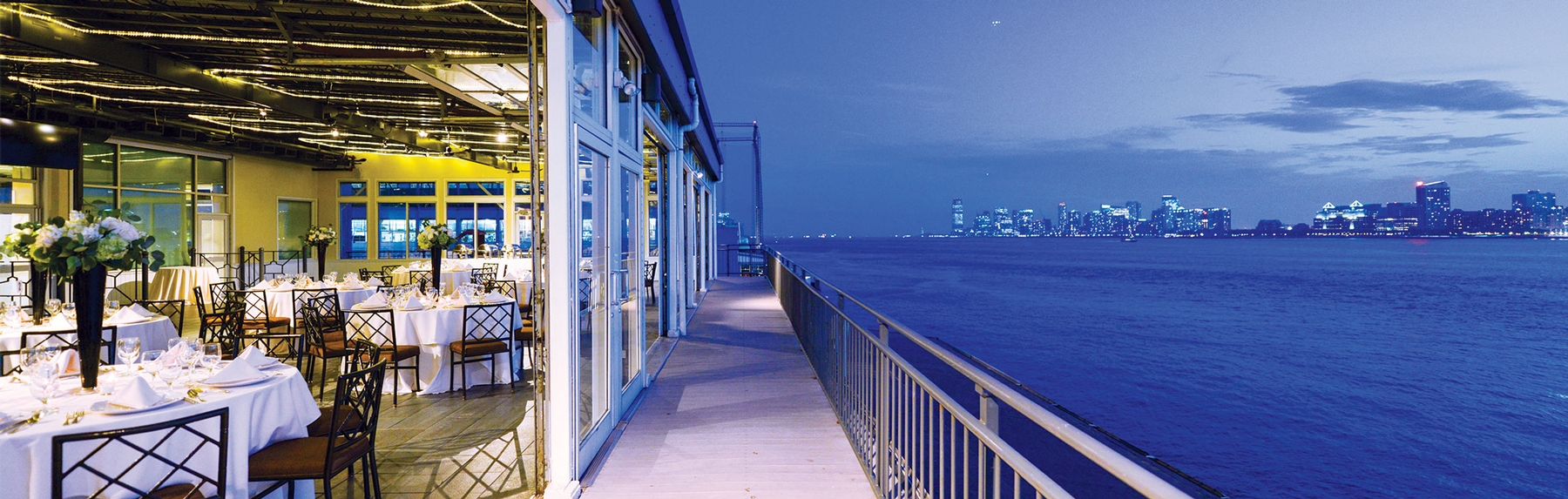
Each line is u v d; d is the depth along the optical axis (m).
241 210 15.10
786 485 4.08
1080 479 7.31
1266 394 13.88
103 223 3.30
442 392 6.42
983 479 2.26
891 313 26.19
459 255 17.20
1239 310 31.92
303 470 3.21
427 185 18.16
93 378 3.33
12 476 2.60
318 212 17.69
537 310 3.89
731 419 5.44
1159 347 19.28
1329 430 11.43
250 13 5.48
